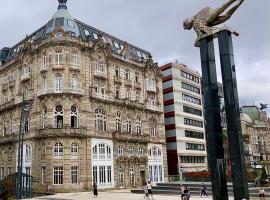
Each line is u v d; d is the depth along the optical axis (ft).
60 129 187.73
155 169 245.65
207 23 81.15
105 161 206.18
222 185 73.56
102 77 215.92
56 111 194.49
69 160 187.62
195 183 177.78
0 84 249.96
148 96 255.09
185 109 300.81
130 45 264.52
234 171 71.77
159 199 138.92
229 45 76.84
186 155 291.38
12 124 225.56
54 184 183.73
